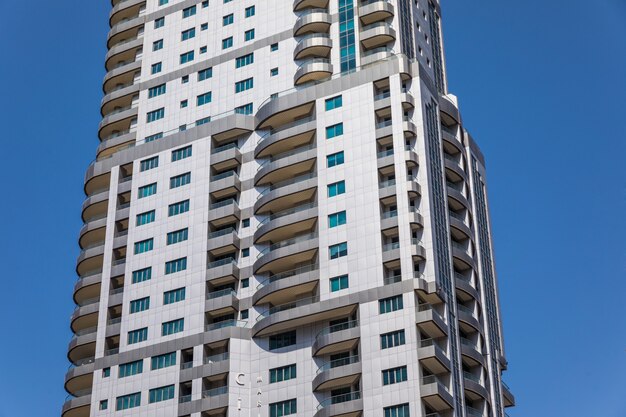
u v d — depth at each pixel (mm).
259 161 118562
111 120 130875
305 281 106812
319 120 114500
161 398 108312
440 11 135750
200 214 117188
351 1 122500
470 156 124500
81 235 124188
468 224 116812
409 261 103250
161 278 115625
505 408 118062
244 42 127188
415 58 122438
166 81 129875
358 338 101562
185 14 133250
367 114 112312
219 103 124938
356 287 104125
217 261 114250
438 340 102812
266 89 122750
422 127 110938
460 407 101062
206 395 106812
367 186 108500
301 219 109938
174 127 126250
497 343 118125
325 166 111562
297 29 123000
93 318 118688
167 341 111438
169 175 121562
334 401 101312
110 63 137250
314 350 103750
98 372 112875
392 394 97562
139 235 119438
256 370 106938
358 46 119312
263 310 110250
